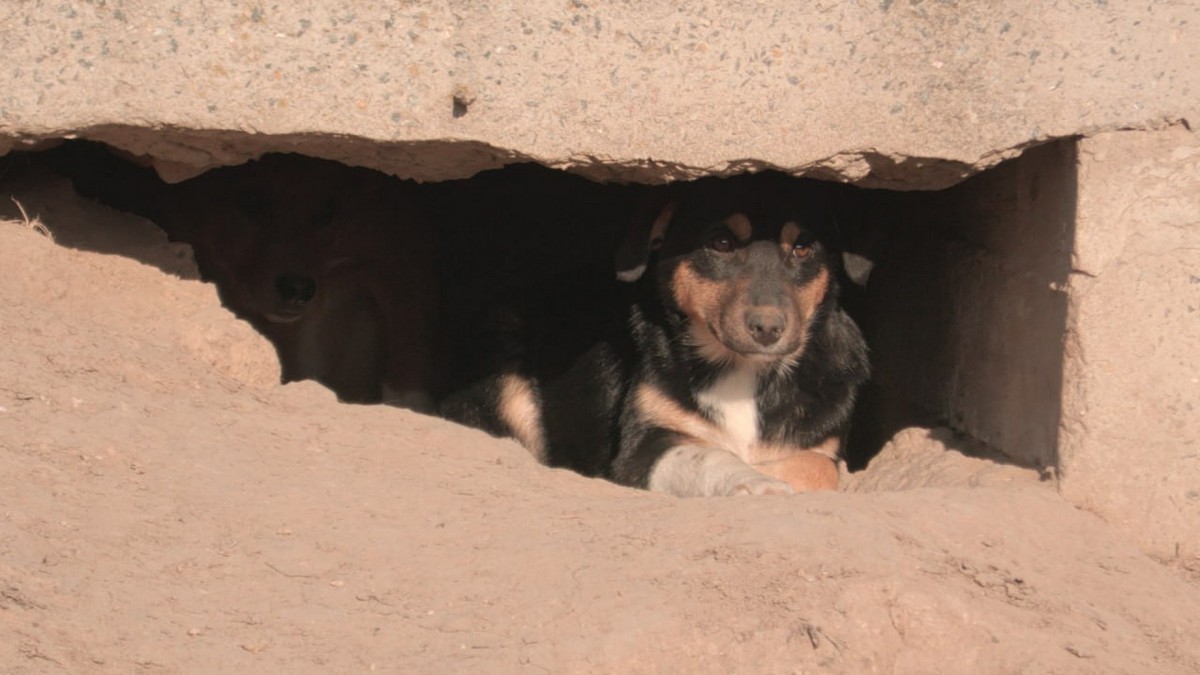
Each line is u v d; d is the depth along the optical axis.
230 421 6.48
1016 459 7.51
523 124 6.85
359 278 11.41
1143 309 6.80
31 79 6.72
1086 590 5.96
